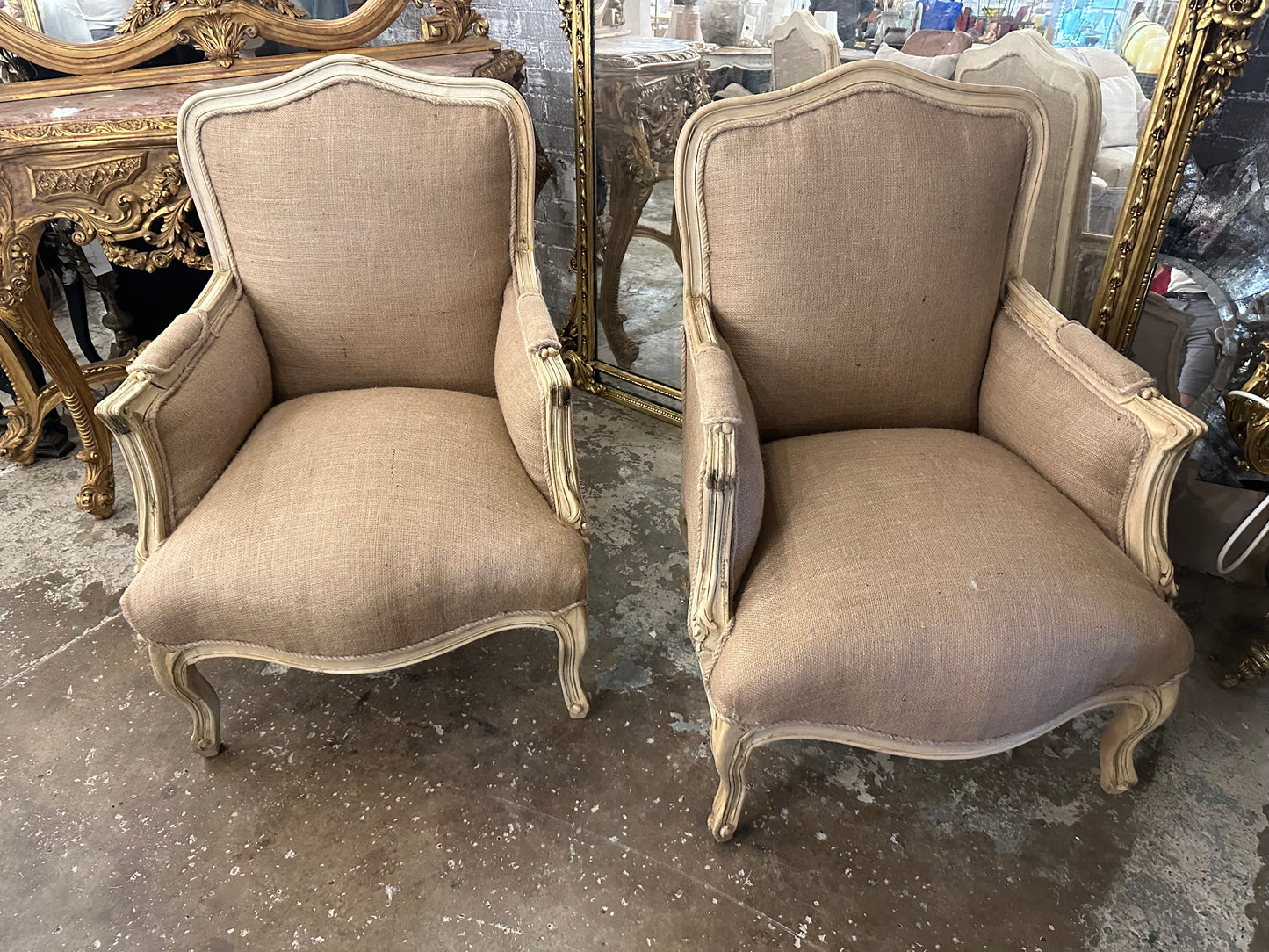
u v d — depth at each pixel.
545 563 1.20
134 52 1.82
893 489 1.21
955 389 1.43
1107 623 1.04
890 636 1.01
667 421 2.27
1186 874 1.22
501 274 1.50
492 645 1.62
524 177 1.47
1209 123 1.38
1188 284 1.53
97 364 2.08
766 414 1.41
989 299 1.40
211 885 1.21
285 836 1.28
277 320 1.47
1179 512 1.73
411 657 1.22
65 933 1.15
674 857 1.25
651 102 1.92
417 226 1.42
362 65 1.39
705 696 1.51
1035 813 1.31
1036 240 1.63
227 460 1.31
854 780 1.36
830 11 1.60
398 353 1.51
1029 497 1.20
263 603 1.13
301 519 1.17
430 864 1.24
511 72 2.03
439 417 1.39
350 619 1.13
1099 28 1.38
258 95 1.40
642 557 1.82
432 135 1.39
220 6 1.81
